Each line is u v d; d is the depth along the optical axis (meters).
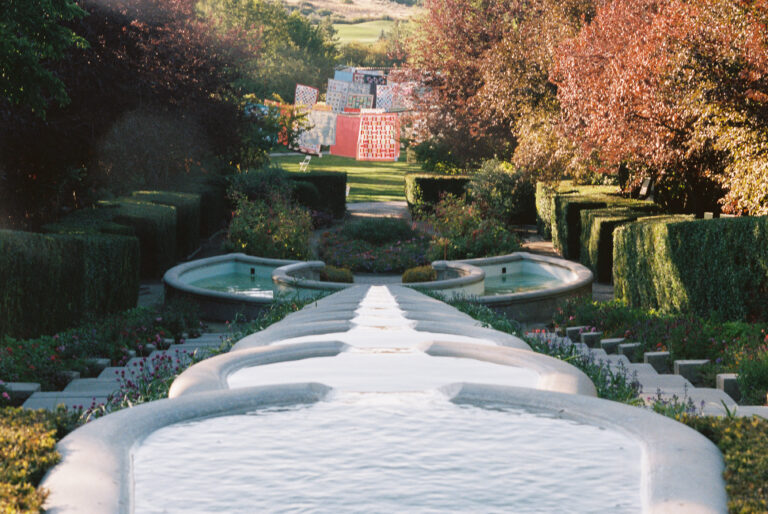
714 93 13.55
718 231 11.36
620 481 3.31
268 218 21.36
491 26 33.59
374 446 3.79
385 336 7.72
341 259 21.78
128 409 4.17
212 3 102.75
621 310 13.28
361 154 59.78
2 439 3.62
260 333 7.63
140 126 23.62
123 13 20.95
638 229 13.96
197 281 18.19
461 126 35.72
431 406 4.50
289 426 4.12
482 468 3.48
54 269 11.40
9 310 10.04
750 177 13.44
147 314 13.03
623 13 18.38
